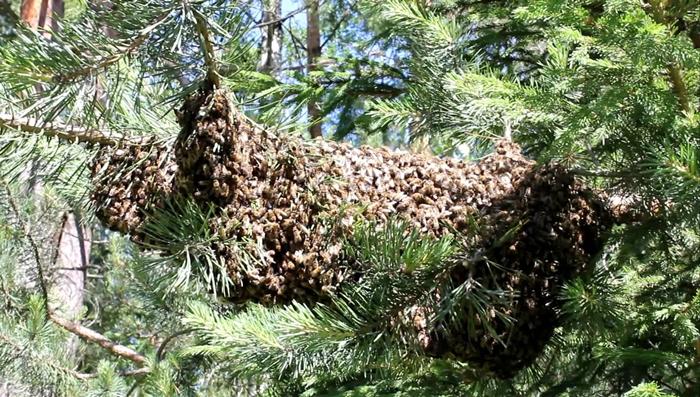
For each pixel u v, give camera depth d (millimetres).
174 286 1474
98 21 1432
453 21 1821
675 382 1812
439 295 1520
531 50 2535
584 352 1827
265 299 1516
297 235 1505
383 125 2627
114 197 1533
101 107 1517
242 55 1513
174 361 2891
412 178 1557
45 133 1541
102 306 4539
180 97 1480
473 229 1518
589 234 1582
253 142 1516
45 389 2738
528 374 1799
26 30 1437
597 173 1608
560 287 1551
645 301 1748
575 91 1646
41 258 3031
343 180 1533
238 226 1496
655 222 1652
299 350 1590
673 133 1583
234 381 3016
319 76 2725
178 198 1513
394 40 2781
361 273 1520
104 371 2865
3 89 1524
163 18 1413
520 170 1575
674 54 1494
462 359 1547
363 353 1534
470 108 1709
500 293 1496
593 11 1733
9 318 2678
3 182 2574
